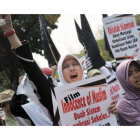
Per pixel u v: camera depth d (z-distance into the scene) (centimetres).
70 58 272
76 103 227
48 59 423
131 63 256
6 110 318
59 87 225
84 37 413
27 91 235
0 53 1348
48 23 1249
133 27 391
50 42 426
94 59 405
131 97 252
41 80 229
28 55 222
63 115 224
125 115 248
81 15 416
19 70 1457
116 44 396
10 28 222
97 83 231
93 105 229
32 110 261
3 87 1636
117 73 268
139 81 250
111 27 398
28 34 1377
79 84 229
